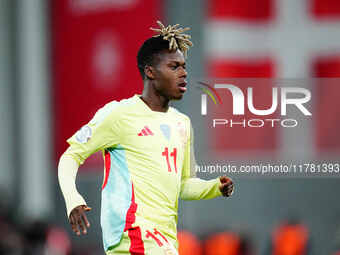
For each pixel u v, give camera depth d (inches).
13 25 1727.4
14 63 1728.6
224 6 1531.7
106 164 555.2
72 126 1601.9
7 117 1734.7
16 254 980.6
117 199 538.9
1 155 1726.1
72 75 1583.4
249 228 1425.9
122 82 1547.7
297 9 1530.5
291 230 1268.5
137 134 543.2
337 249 1355.8
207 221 1485.0
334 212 1551.4
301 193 1556.3
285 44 1526.8
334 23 1521.9
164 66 549.6
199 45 1510.8
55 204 1669.5
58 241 1270.9
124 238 530.9
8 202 1519.4
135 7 1531.7
